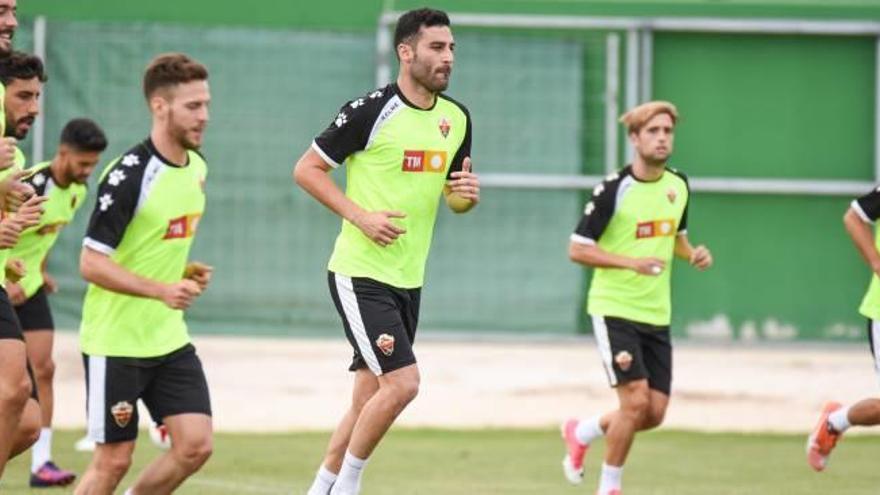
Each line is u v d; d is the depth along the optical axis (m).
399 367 26.42
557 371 52.16
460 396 49.47
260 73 55.31
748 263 55.69
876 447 42.62
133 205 24.25
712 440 43.78
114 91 54.75
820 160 55.69
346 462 26.72
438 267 55.56
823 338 55.81
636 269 31.30
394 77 55.22
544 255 55.50
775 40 55.53
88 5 54.97
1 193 24.72
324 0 55.50
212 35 55.12
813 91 55.59
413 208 26.84
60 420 45.53
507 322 55.59
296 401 48.34
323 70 55.34
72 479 33.97
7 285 32.19
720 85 55.56
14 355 24.88
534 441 43.41
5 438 24.86
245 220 55.38
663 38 55.53
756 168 55.69
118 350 24.59
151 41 54.91
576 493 34.28
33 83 26.30
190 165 24.98
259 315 55.44
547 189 55.41
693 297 55.75
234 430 44.62
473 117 55.28
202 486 34.22
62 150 32.59
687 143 55.69
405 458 39.84
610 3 55.50
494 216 55.50
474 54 55.25
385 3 55.50
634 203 32.56
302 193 55.44
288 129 55.38
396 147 26.59
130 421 24.80
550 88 55.38
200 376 25.05
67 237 54.31
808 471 37.84
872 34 55.31
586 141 55.38
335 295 26.94
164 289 23.64
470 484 35.44
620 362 32.00
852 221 31.28
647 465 38.88
